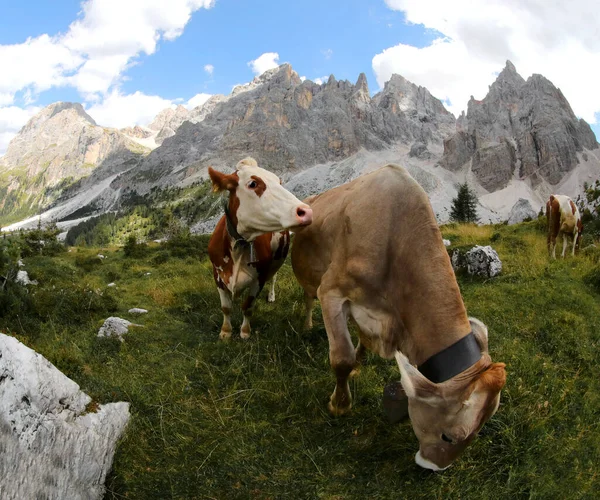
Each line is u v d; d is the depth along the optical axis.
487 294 4.15
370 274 1.95
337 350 2.04
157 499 1.78
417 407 1.64
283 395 2.47
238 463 1.97
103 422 1.90
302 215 2.32
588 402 2.41
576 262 5.26
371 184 2.11
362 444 2.12
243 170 2.61
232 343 3.11
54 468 1.55
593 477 1.86
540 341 3.21
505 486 1.84
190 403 2.39
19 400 1.50
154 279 5.31
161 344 3.14
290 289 4.23
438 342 1.68
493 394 1.49
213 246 3.09
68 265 5.98
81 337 3.13
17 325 3.10
